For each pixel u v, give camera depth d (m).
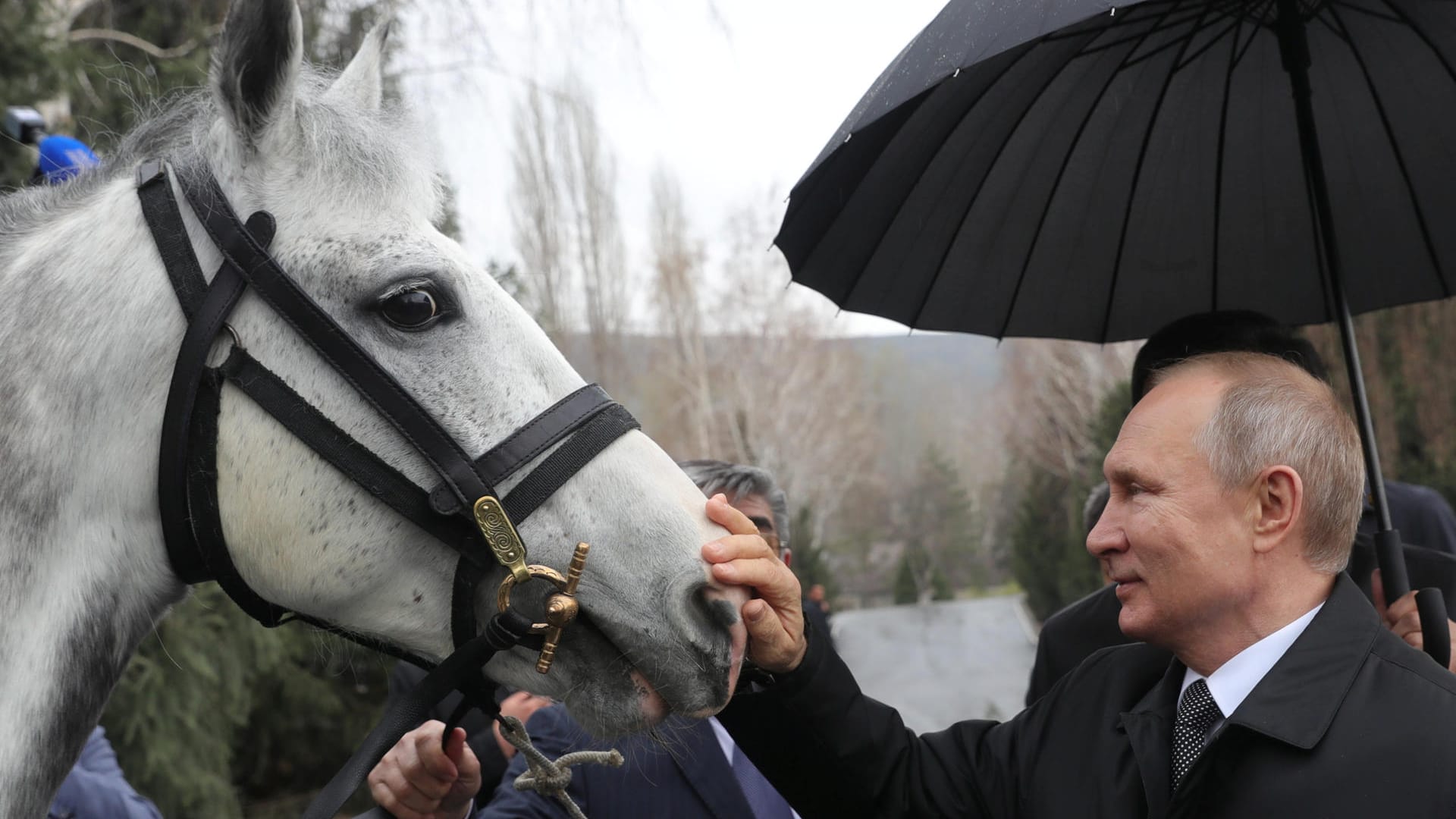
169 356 1.40
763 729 1.56
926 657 21.23
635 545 1.43
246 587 1.48
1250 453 1.36
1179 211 1.95
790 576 1.51
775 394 29.66
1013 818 1.57
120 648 1.43
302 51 1.43
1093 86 1.84
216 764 5.96
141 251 1.42
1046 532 26.27
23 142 2.56
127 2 6.06
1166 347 1.63
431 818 1.73
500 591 1.41
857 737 1.56
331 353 1.40
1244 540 1.37
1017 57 1.67
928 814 1.61
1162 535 1.37
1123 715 1.44
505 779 2.14
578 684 1.48
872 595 47.94
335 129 1.49
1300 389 1.40
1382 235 1.93
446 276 1.46
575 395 1.49
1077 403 24.39
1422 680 1.30
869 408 44.31
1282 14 1.78
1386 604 1.81
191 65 5.35
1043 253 1.94
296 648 7.10
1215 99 1.89
